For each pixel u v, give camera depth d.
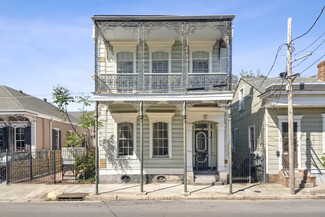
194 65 12.92
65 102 13.30
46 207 8.76
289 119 10.50
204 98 10.66
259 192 10.50
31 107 16.81
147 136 12.72
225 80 11.09
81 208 8.59
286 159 12.55
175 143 12.66
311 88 11.95
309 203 9.16
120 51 12.94
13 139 15.97
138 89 11.30
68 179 13.03
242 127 17.45
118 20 10.85
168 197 9.94
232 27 11.68
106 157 12.59
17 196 10.32
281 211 8.07
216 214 7.75
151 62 12.93
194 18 10.83
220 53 12.89
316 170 12.56
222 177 12.12
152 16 11.08
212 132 13.33
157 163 12.56
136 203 9.27
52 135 19.36
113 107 12.77
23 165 13.26
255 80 16.39
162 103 11.75
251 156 13.95
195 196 9.94
